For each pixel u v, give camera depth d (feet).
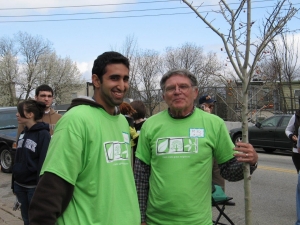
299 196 14.78
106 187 6.69
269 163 36.55
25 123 12.07
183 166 8.67
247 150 8.18
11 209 19.60
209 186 9.03
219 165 9.37
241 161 8.22
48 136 11.98
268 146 44.50
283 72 62.03
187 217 8.55
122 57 7.13
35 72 163.02
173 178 8.63
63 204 6.41
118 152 7.08
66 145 6.40
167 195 8.61
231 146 9.04
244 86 8.27
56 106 118.32
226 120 63.31
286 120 43.24
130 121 12.05
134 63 110.52
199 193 8.68
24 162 11.97
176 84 8.79
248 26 8.02
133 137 12.32
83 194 6.61
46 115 16.40
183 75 8.92
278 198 22.47
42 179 6.31
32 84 163.94
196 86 9.19
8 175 31.14
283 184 26.35
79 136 6.48
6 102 158.30
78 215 6.49
